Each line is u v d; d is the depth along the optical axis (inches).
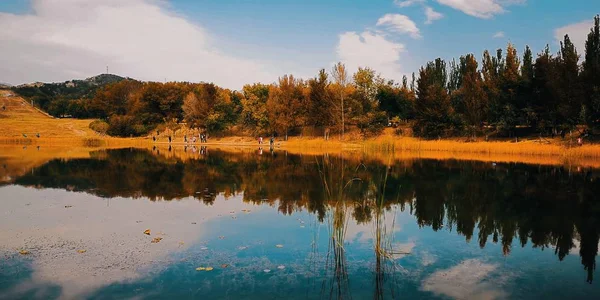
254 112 2444.6
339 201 357.7
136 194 601.3
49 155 1368.1
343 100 2283.5
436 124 2004.2
